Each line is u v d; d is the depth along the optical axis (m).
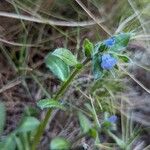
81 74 0.21
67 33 0.22
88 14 0.21
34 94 0.21
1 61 0.21
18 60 0.21
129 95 0.22
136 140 0.22
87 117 0.21
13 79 0.21
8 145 0.17
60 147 0.17
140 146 0.21
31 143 0.17
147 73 0.23
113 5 0.22
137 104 0.22
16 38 0.21
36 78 0.21
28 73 0.21
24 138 0.17
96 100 0.21
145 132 0.22
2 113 0.17
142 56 0.23
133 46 0.23
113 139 0.21
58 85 0.21
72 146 0.20
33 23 0.21
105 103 0.21
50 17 0.21
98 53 0.14
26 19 0.20
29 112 0.18
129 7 0.22
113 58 0.13
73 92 0.21
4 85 0.21
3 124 0.17
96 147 0.20
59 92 0.15
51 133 0.20
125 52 0.22
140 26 0.22
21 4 0.21
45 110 0.20
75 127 0.21
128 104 0.22
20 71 0.21
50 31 0.22
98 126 0.19
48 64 0.16
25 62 0.21
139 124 0.22
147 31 0.22
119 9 0.22
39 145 0.20
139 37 0.22
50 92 0.21
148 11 0.22
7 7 0.21
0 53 0.21
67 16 0.22
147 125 0.22
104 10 0.22
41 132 0.16
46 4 0.21
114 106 0.21
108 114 0.20
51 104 0.15
